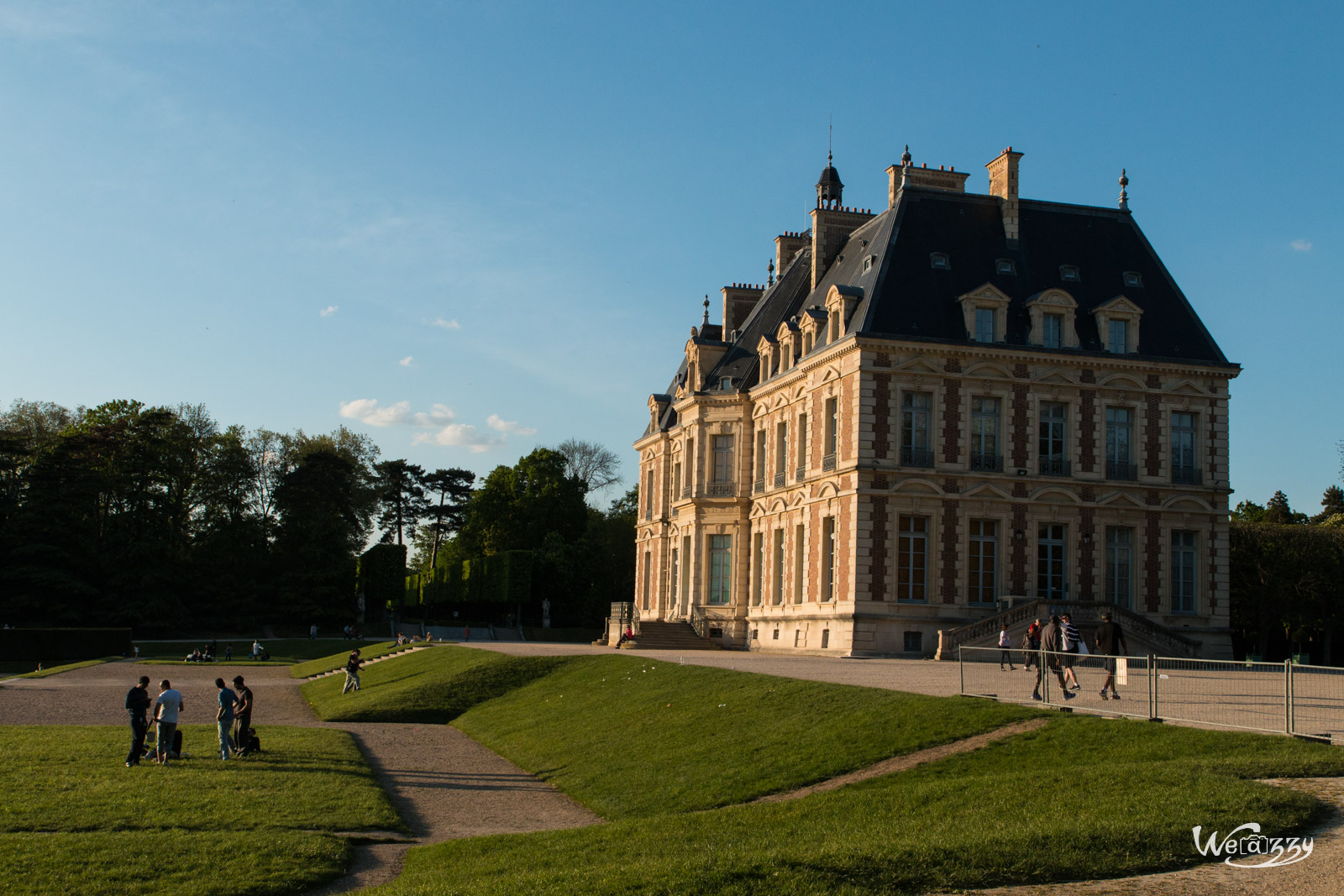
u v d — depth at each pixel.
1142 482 51.16
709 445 64.50
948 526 49.19
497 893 13.72
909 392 49.72
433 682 43.69
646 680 36.12
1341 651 71.94
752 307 72.81
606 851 16.80
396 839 20.36
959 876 12.61
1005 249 53.59
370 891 15.14
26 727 33.47
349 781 25.19
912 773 20.70
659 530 73.94
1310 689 20.66
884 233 53.59
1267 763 16.83
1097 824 13.85
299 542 98.69
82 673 59.12
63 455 87.81
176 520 96.81
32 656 76.12
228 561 97.31
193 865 17.02
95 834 18.78
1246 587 66.81
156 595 88.38
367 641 90.56
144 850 17.69
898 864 13.00
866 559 48.50
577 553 107.19
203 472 100.44
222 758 27.58
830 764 22.50
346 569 98.19
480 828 22.02
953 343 49.62
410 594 143.88
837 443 51.25
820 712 26.42
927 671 36.91
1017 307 51.84
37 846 17.69
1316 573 65.31
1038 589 49.78
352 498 108.31
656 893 12.82
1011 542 49.56
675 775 24.75
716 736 26.98
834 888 12.54
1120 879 12.45
